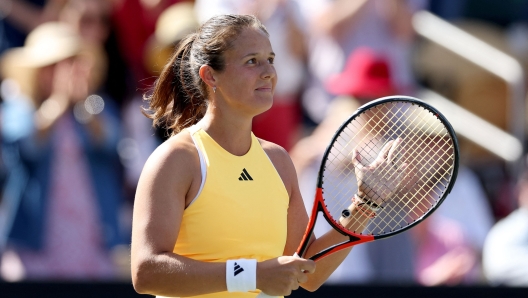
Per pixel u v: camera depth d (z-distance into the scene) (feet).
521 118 88.02
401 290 67.10
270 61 37.81
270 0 78.38
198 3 80.43
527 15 95.30
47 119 70.23
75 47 73.36
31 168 69.41
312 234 40.65
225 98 37.32
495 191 84.28
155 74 75.61
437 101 85.51
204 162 36.78
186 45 39.75
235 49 36.91
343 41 78.33
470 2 95.04
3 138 70.54
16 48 80.23
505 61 88.69
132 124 76.38
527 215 74.08
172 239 35.37
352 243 37.88
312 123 79.56
